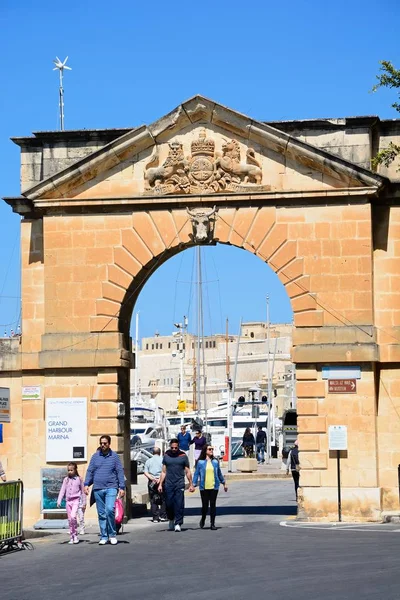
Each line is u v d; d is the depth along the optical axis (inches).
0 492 1110.4
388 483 1354.6
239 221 1393.9
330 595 752.3
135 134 1396.4
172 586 823.1
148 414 4616.1
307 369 1364.4
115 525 1155.3
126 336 1454.2
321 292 1370.6
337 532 1192.2
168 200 1403.8
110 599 771.4
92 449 1411.2
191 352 7057.1
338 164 1353.3
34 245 1459.2
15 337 1466.5
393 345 1363.2
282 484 2316.7
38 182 1434.5
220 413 4682.6
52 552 1094.4
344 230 1370.6
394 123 1405.0
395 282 1375.5
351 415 1350.9
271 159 1386.6
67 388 1422.2
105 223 1423.5
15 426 1445.6
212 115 1387.8
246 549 1037.8
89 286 1423.5
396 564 892.0
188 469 1266.0
